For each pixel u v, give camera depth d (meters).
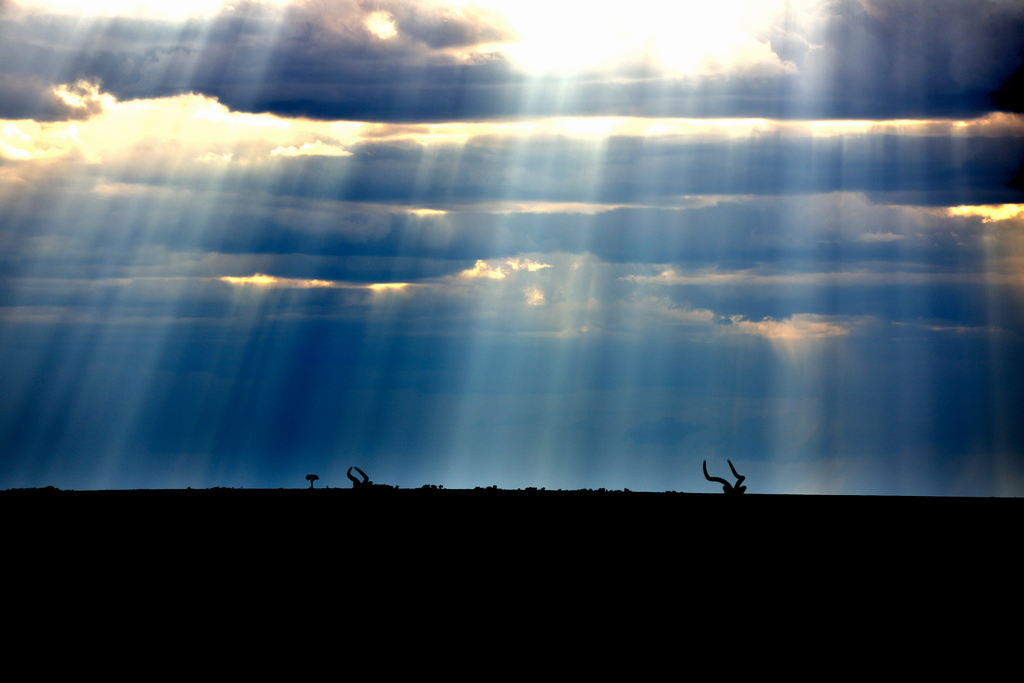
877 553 63.56
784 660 38.75
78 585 50.69
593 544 65.94
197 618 44.34
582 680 35.66
